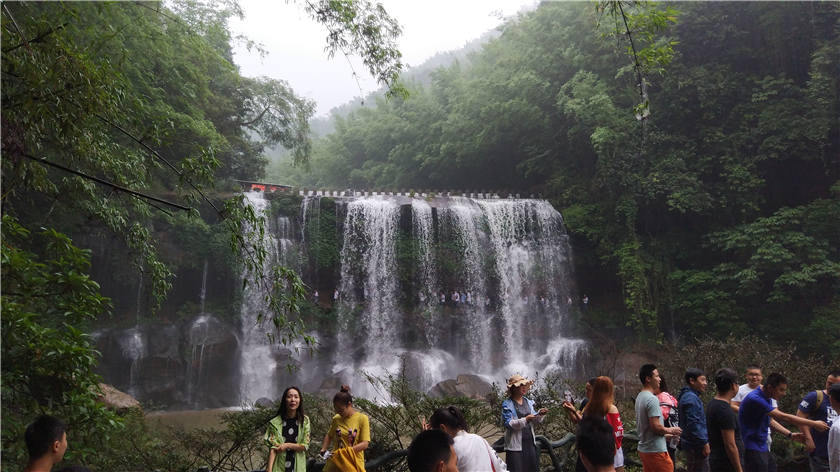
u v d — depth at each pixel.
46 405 6.06
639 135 33.16
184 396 28.03
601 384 6.38
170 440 8.97
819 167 31.66
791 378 11.84
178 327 29.22
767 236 28.91
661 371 13.89
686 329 32.06
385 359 31.97
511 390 6.81
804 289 28.36
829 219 28.38
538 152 39.62
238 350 30.02
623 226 33.69
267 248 30.83
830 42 30.14
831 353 26.55
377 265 33.53
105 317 27.64
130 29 19.45
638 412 6.67
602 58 34.62
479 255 34.47
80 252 6.69
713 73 33.09
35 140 7.05
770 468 7.29
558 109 36.78
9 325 5.63
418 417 8.17
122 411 9.55
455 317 33.38
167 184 27.11
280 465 6.13
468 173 46.84
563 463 7.71
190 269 29.70
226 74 34.72
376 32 9.13
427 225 34.16
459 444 4.68
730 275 30.33
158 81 24.70
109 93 7.24
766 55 32.84
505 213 35.41
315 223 33.16
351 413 6.46
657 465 6.44
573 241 35.72
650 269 32.91
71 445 6.05
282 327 8.08
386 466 7.57
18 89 6.48
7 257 5.82
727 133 32.91
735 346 13.65
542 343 33.84
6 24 6.30
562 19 37.78
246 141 38.75
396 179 53.69
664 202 33.72
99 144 8.48
